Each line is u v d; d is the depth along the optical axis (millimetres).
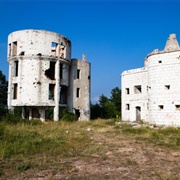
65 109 37375
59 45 36000
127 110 39781
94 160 12109
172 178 9281
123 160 12188
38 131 21328
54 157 12555
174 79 30469
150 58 33031
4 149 13156
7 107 35344
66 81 37594
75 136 19172
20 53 34250
